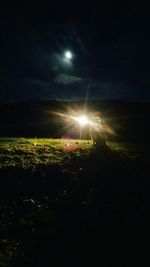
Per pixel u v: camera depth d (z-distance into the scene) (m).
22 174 19.59
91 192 18.09
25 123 53.00
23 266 11.28
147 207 16.59
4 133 46.19
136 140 39.47
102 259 12.04
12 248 12.27
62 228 14.03
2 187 17.75
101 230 14.09
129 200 17.33
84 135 43.56
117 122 52.81
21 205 15.93
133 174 21.44
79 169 21.36
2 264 11.19
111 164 22.89
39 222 14.45
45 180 19.22
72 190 18.22
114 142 34.56
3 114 58.59
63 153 24.86
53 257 11.99
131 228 14.39
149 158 26.12
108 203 16.89
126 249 12.78
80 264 11.66
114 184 19.50
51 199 16.94
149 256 12.38
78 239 13.28
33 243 12.75
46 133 46.75
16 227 13.77
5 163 21.11
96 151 24.61
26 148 25.55
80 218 15.03
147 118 56.34
